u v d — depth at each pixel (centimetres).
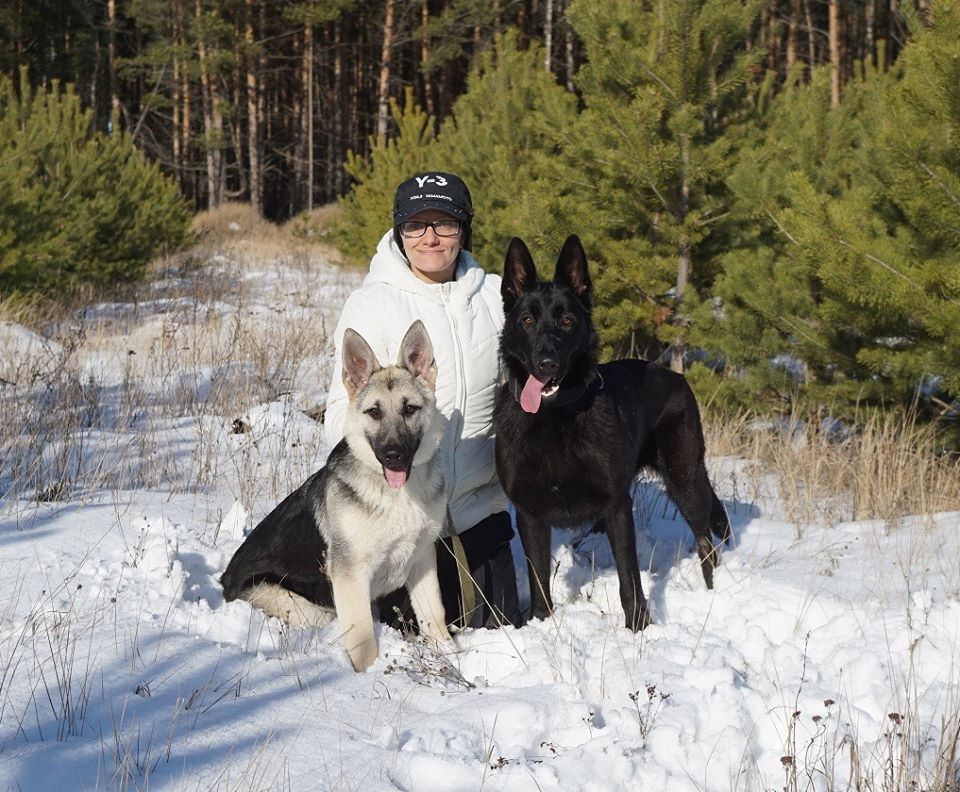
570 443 432
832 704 333
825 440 731
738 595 471
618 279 879
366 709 346
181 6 3131
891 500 636
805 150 862
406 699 360
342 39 3691
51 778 276
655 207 888
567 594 498
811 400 768
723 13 822
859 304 672
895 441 705
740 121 905
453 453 472
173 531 502
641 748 307
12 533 502
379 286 486
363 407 425
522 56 1356
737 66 855
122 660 361
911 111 653
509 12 3077
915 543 545
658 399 511
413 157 1720
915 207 638
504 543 489
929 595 436
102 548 486
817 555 542
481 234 1140
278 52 3688
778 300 749
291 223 2967
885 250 648
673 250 882
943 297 638
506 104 1173
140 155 1973
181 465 684
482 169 1212
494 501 495
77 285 1445
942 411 709
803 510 641
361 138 4103
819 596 454
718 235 887
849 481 691
